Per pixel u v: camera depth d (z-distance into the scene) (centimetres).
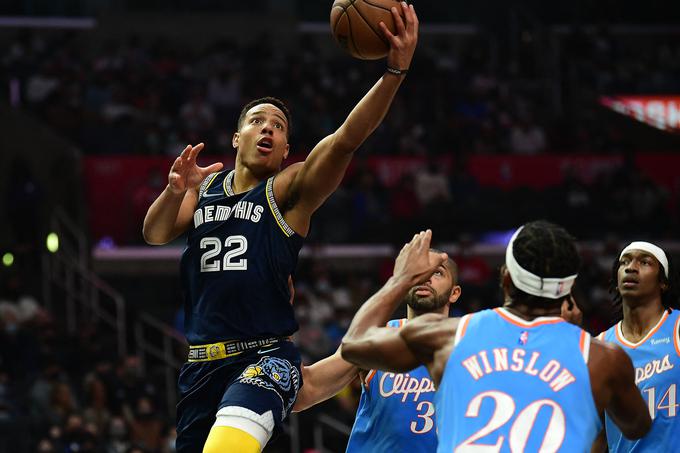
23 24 2867
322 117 2464
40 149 1967
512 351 437
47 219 1934
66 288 1864
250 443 526
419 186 2248
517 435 420
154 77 2538
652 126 2762
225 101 2534
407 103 2630
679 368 656
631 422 462
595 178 2402
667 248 2238
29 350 1494
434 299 645
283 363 553
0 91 2373
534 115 2731
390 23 525
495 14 3136
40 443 1278
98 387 1414
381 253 2188
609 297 1900
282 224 555
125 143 2281
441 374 445
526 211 2250
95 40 2866
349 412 1605
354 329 476
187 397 563
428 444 636
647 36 3191
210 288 555
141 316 1795
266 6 3042
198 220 567
